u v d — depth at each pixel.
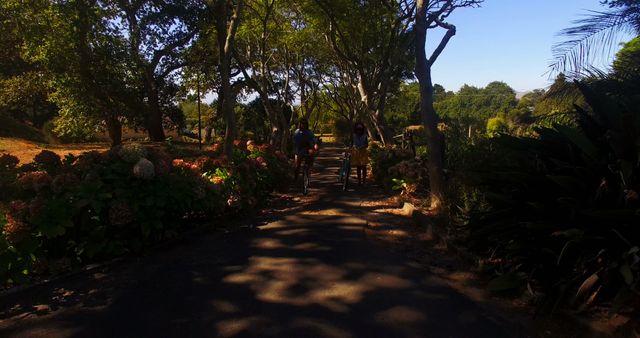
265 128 27.95
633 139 4.16
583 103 6.98
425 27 8.81
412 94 51.41
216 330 3.88
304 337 3.76
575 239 3.94
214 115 32.00
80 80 21.03
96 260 5.57
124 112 24.00
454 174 8.81
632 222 3.94
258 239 6.90
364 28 18.61
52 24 19.67
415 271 5.43
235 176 8.51
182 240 6.74
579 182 4.34
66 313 4.21
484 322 4.07
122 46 21.16
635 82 5.83
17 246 4.71
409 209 8.78
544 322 4.05
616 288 3.99
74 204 5.25
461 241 6.16
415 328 3.95
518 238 4.70
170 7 14.65
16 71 30.28
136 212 5.70
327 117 68.00
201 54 21.91
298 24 23.31
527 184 4.84
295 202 10.51
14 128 34.56
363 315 4.20
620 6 6.93
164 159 6.30
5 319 4.08
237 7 11.52
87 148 26.14
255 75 23.70
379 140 24.08
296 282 5.04
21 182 5.39
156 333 3.83
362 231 7.43
